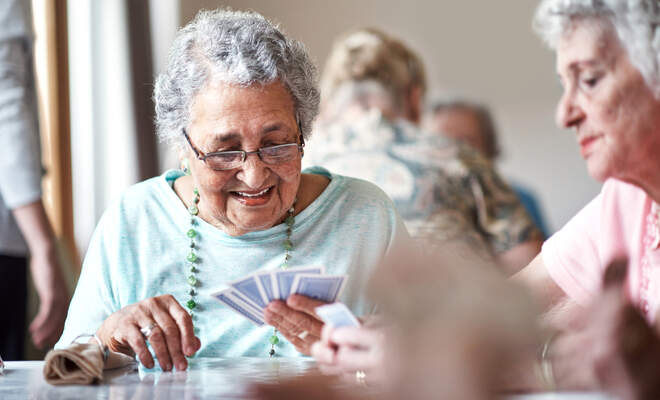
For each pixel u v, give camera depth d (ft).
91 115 14.46
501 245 10.27
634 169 4.30
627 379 1.63
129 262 5.64
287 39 5.36
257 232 5.63
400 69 12.94
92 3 14.55
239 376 3.96
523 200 16.71
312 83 5.46
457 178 10.39
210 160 5.13
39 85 13.07
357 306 3.84
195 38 5.22
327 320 3.89
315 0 18.19
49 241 8.70
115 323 4.73
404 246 1.55
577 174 16.63
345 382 1.83
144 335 4.63
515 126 17.04
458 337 1.42
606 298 1.71
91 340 4.80
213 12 5.61
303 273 4.29
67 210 13.39
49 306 8.73
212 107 5.06
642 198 5.01
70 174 13.48
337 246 5.75
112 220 5.75
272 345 5.44
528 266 5.61
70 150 13.51
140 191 5.88
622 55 4.09
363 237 5.82
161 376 4.10
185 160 5.91
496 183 10.58
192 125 5.20
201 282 5.61
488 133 16.99
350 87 12.75
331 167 10.60
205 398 3.25
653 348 1.63
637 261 4.92
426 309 1.45
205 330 5.53
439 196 10.28
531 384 1.65
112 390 3.58
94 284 5.63
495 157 16.98
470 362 1.41
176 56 5.27
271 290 4.44
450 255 1.54
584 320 1.74
